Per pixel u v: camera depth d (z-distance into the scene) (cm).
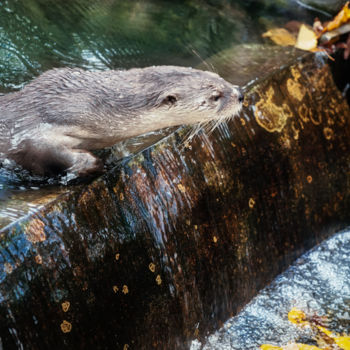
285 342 158
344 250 179
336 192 182
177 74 147
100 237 141
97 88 144
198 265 156
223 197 160
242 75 171
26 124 142
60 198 138
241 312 165
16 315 131
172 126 156
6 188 140
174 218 151
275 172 170
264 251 169
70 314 137
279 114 171
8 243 131
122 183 145
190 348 156
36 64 171
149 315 148
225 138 161
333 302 166
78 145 146
